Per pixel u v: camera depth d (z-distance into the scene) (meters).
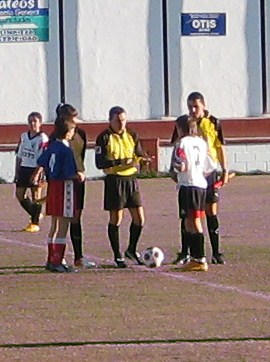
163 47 48.81
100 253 25.59
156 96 48.91
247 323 17.52
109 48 48.62
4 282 21.62
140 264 23.83
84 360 15.20
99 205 36.62
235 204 36.25
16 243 27.70
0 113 48.34
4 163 48.00
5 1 48.16
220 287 20.78
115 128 23.30
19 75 48.34
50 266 22.91
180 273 22.53
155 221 31.78
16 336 16.77
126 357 15.35
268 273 22.34
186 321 17.70
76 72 48.59
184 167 22.38
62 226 22.83
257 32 49.22
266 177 47.31
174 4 48.81
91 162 48.03
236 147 49.00
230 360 15.13
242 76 49.25
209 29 48.97
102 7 48.47
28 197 32.25
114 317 18.09
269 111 49.34
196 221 22.67
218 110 49.25
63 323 17.67
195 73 49.06
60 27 48.44
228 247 26.19
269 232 29.08
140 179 46.78
